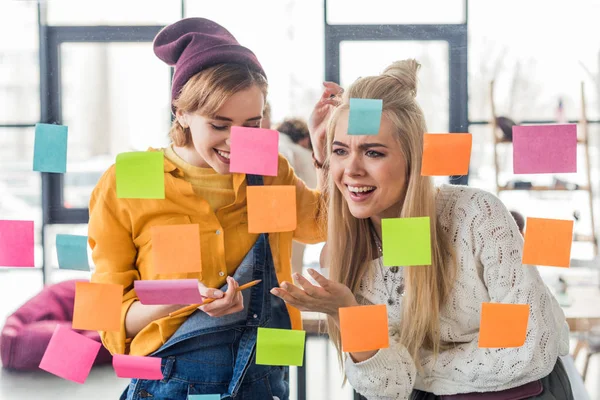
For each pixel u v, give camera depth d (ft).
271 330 3.94
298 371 5.96
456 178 5.15
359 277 4.23
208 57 4.11
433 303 3.95
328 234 4.25
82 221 5.63
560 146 3.97
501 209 3.94
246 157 3.85
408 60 4.17
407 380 3.93
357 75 5.03
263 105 4.31
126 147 5.24
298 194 4.49
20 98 5.43
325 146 4.51
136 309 4.14
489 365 3.83
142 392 4.19
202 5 4.99
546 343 3.82
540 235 3.84
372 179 3.98
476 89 5.09
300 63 5.02
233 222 4.27
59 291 6.58
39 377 6.40
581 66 5.15
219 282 4.18
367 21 5.01
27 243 4.14
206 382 4.13
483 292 3.96
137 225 4.15
